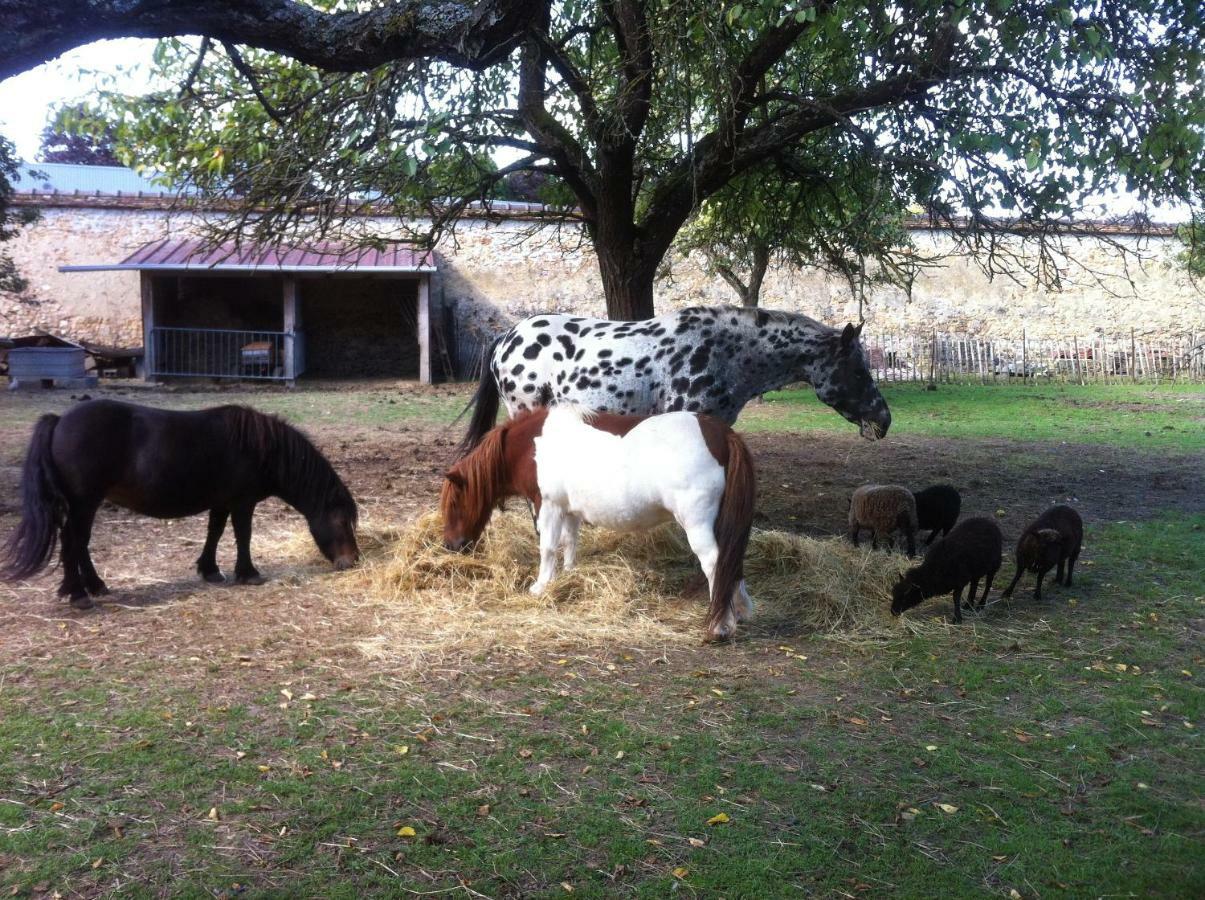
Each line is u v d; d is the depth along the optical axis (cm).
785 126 896
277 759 379
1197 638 545
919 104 814
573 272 2381
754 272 1706
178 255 2055
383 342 2419
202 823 331
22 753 378
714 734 410
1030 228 853
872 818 344
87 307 2233
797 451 1260
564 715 427
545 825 335
